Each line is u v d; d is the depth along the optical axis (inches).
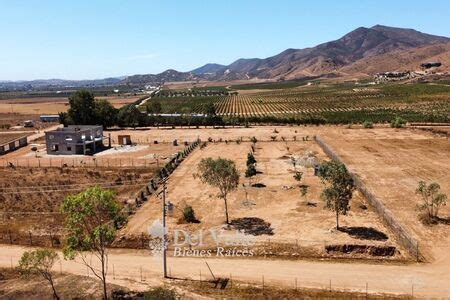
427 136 4697.3
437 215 2164.1
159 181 2994.6
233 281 1588.3
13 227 2215.8
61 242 1988.2
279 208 2372.0
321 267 1681.8
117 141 4911.4
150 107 7775.6
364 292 1478.8
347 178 2032.5
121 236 2012.8
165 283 1581.0
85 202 1412.4
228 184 2187.5
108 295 1486.2
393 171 3122.5
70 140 4180.6
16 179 3203.7
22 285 1576.0
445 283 1528.1
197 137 5098.4
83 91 5910.4
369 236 1939.0
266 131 5462.6
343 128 5561.0
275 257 1787.6
